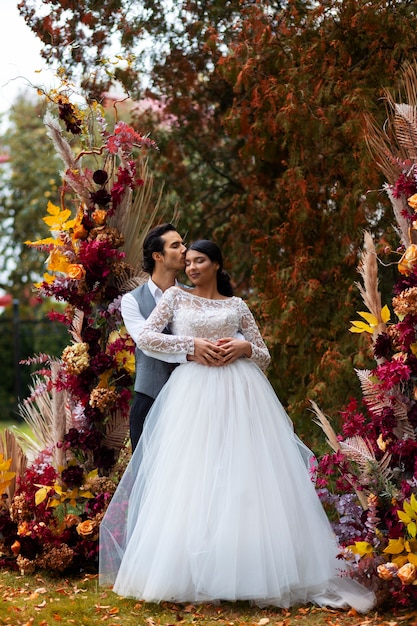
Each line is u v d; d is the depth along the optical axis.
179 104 6.69
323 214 5.91
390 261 5.78
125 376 4.71
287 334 5.86
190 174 7.23
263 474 3.92
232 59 5.81
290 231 6.00
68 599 3.99
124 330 4.80
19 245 14.30
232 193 7.18
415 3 5.49
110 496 4.52
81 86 5.98
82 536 4.50
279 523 3.81
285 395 6.23
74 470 4.55
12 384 13.31
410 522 3.59
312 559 3.88
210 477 3.87
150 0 6.07
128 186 4.77
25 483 4.64
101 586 4.20
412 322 3.81
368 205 5.42
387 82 5.45
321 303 6.01
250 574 3.71
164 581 3.76
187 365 4.20
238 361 4.24
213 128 7.03
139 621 3.69
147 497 3.99
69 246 4.71
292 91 5.55
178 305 4.28
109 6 5.95
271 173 6.71
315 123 5.53
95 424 4.70
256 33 5.69
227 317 4.25
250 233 6.43
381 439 3.92
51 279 4.71
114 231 4.70
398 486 3.91
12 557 4.62
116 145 4.66
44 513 4.53
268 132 5.95
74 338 4.89
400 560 3.66
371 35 5.50
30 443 4.96
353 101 5.37
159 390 4.42
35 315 14.70
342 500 4.09
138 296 4.52
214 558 3.73
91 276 4.65
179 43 6.36
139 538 3.96
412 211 3.96
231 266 6.80
